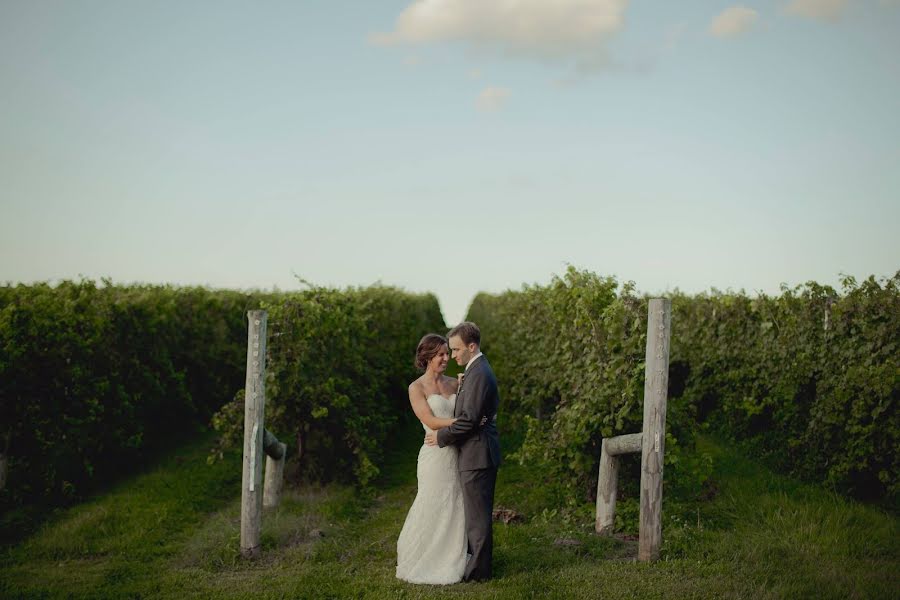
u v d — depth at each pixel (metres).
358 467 7.96
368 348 10.34
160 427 9.67
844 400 7.07
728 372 9.98
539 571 5.04
